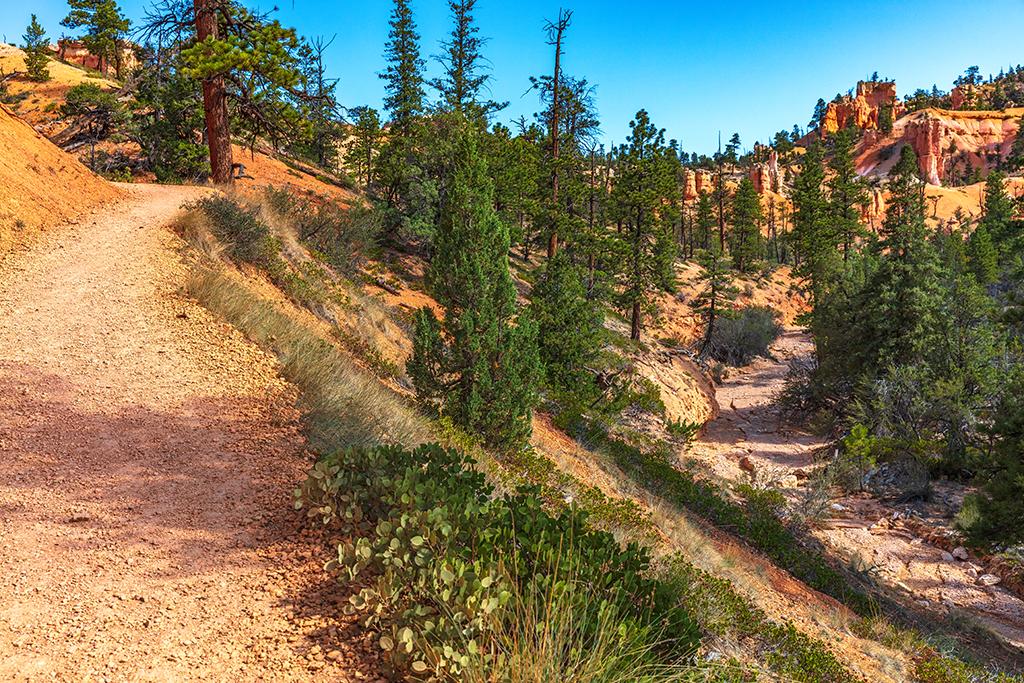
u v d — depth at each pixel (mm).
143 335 9414
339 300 15812
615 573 4699
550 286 19469
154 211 15789
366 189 45594
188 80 27609
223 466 6402
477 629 3725
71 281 10914
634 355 34531
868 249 48375
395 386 12898
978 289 30094
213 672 3689
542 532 4500
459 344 10992
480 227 11086
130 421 7141
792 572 13188
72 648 3854
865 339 31016
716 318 54750
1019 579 15523
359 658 3867
